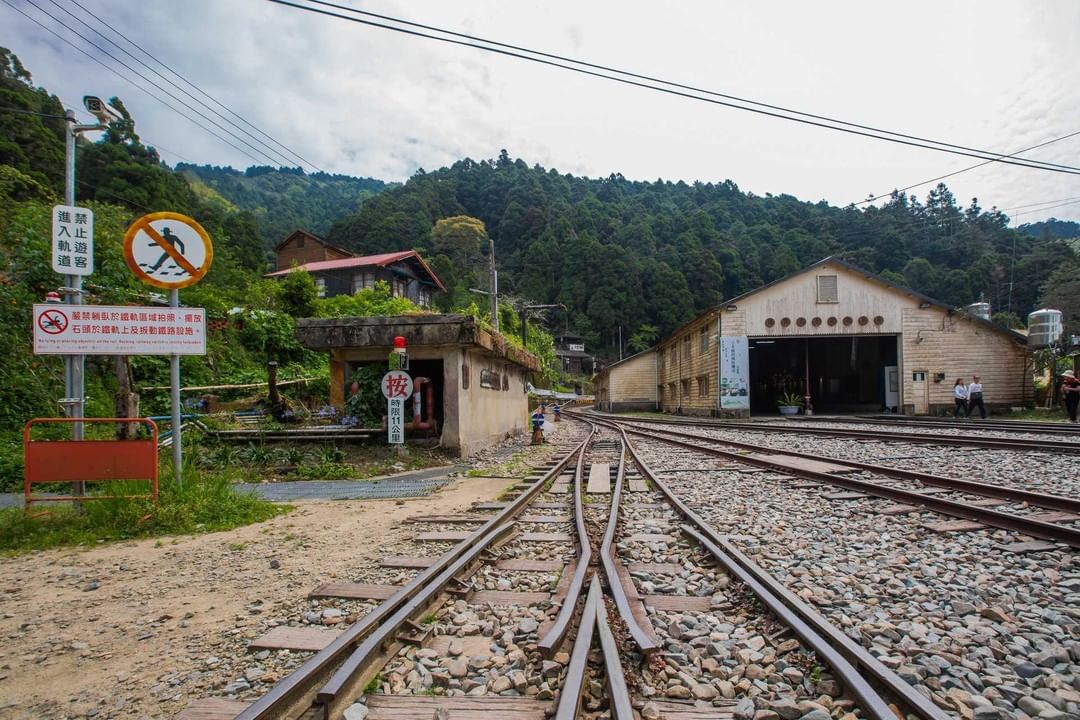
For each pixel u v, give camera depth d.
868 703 2.36
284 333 20.78
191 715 2.53
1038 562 4.62
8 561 5.17
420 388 12.77
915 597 3.91
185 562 5.05
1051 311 28.23
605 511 6.91
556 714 2.36
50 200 18.36
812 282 30.55
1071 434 15.09
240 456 10.65
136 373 15.31
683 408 40.94
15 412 11.47
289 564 4.93
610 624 3.37
